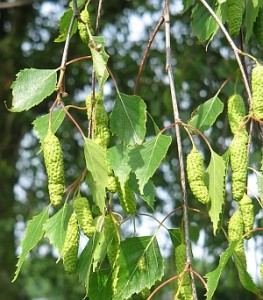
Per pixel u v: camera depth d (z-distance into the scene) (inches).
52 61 54.4
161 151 20.1
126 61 47.4
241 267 20.1
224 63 35.6
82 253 20.4
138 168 20.0
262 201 20.6
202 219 36.4
